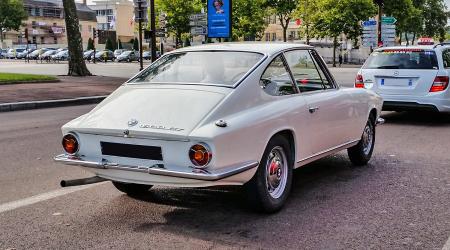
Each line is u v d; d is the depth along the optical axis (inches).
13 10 3280.0
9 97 636.7
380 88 453.4
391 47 467.2
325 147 238.8
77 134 193.3
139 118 185.3
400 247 169.2
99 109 201.5
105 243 172.1
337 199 223.1
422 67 440.8
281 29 3051.2
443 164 293.7
